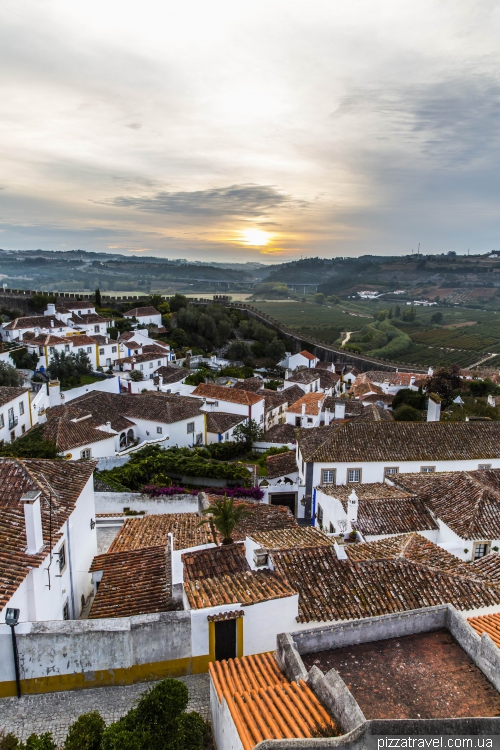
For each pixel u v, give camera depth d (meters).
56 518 18.86
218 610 14.95
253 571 17.67
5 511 18.41
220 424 55.50
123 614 17.81
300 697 10.59
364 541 22.72
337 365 108.56
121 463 40.69
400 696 11.33
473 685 11.68
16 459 21.92
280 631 15.36
